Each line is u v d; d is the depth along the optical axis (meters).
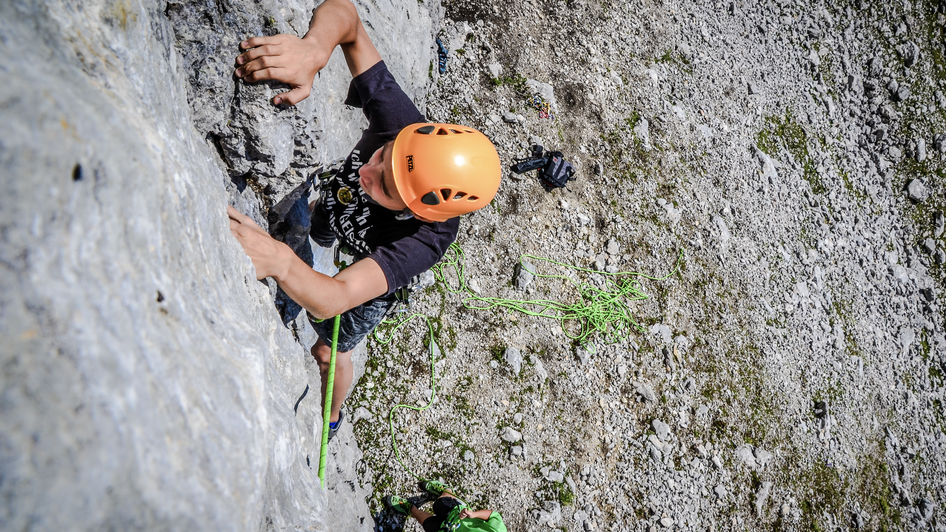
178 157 1.22
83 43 1.01
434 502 3.93
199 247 1.23
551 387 4.80
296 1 1.95
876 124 8.65
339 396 3.32
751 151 7.32
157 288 0.95
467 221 4.91
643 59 6.73
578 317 5.14
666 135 6.51
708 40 7.48
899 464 6.79
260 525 1.29
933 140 8.76
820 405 6.43
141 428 0.78
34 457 0.61
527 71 5.73
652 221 5.95
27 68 0.72
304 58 1.88
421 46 4.31
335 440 3.56
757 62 7.93
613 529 4.68
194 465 0.88
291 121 2.07
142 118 1.07
